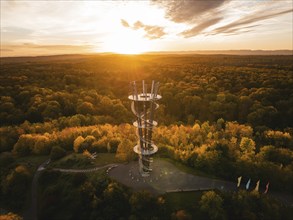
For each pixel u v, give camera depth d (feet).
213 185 226.99
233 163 246.88
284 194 223.92
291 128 380.99
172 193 215.51
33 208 230.89
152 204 203.31
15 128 376.89
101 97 563.48
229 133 355.97
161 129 368.68
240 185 229.45
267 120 416.26
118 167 254.47
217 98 494.18
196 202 206.90
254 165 240.73
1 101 464.65
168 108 531.50
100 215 202.39
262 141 341.62
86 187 217.97
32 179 258.57
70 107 491.72
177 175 240.53
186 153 260.21
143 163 239.71
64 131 353.51
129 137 328.08
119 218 199.21
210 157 247.29
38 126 384.88
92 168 254.68
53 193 223.51
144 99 231.09
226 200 206.80
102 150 292.61
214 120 462.19
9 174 256.73
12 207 235.81
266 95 476.54
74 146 294.25
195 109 498.28
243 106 456.86
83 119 429.79
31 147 309.01
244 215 194.80
